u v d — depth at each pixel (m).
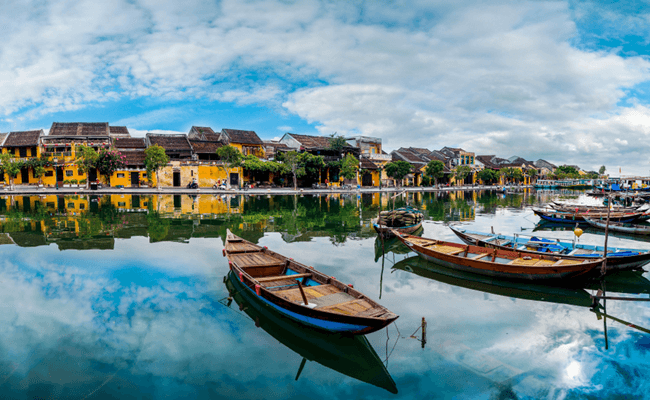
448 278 13.34
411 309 10.52
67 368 7.60
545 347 8.53
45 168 54.25
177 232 21.45
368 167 73.19
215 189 54.66
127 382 7.21
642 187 75.19
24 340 8.62
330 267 14.30
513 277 12.54
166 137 61.28
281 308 9.09
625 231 23.39
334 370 7.74
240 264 11.86
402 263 15.12
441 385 7.18
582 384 7.20
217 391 7.00
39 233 20.77
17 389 6.98
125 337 8.84
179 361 7.90
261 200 42.56
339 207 36.28
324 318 8.22
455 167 90.81
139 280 12.60
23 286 12.02
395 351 8.33
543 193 70.75
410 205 40.56
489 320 9.88
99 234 20.62
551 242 16.53
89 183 54.12
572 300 11.49
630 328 9.52
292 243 18.77
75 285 12.12
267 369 7.72
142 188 54.84
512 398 6.81
